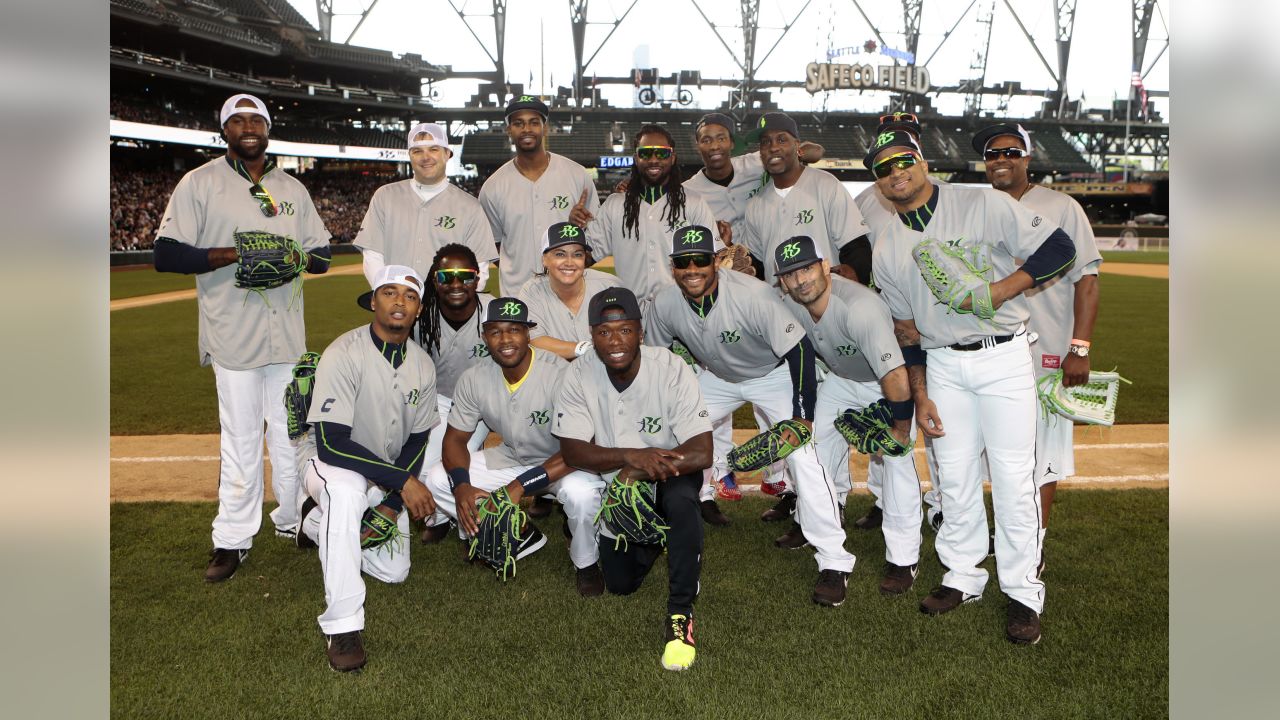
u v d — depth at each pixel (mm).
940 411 3680
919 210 3559
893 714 2895
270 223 4414
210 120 46312
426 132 4820
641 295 5020
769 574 4176
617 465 3609
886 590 3938
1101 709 2910
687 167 61844
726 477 5344
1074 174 66250
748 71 63312
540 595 3949
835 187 4895
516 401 4078
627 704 2977
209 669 3229
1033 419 3537
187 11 43312
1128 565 4160
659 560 4469
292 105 53500
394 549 3982
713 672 3195
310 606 3799
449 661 3299
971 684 3090
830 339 3977
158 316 16141
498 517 3750
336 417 3639
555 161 5320
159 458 6316
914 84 64000
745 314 4035
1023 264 3426
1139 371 9969
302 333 4527
